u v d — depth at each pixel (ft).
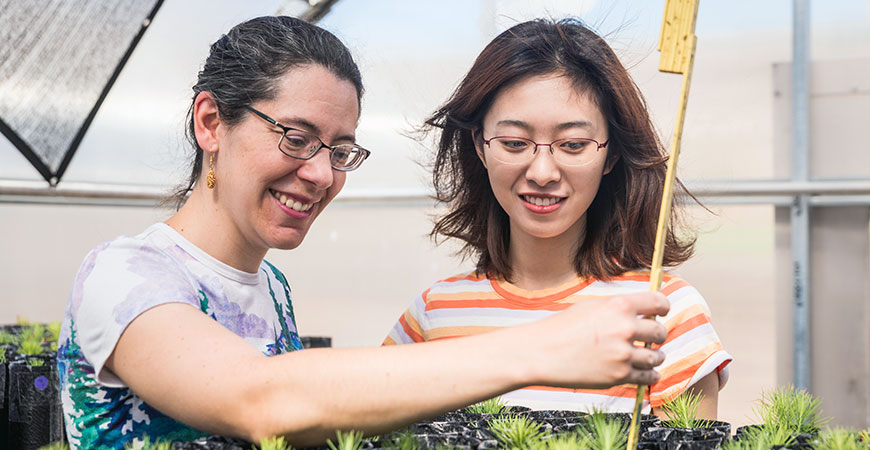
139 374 2.43
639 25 10.71
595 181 3.80
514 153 3.77
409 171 13.07
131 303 2.53
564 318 2.13
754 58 12.41
